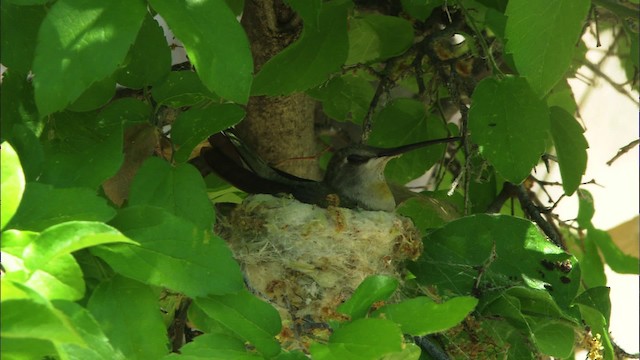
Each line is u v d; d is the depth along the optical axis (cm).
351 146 712
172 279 412
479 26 690
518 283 605
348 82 730
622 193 1202
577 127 650
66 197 404
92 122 512
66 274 384
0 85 483
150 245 414
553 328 600
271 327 443
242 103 430
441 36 693
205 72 425
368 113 694
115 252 411
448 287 612
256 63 678
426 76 789
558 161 656
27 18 470
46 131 502
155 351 416
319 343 443
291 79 590
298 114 724
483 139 579
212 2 428
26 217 398
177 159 489
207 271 418
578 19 511
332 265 632
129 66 505
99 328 374
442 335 612
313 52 592
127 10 414
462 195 758
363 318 447
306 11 523
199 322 544
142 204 438
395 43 708
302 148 753
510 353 599
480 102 582
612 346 616
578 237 805
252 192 654
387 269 642
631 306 1228
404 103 717
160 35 505
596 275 768
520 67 523
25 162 430
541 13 513
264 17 648
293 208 640
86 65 404
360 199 702
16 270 374
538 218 729
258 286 630
